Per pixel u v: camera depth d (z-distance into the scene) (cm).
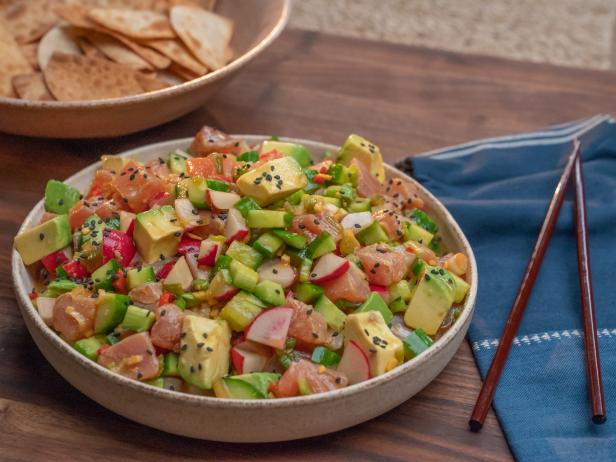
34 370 60
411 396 58
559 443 57
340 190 64
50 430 56
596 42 141
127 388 53
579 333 64
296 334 57
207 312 58
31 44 82
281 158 62
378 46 92
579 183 74
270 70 88
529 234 72
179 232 60
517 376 61
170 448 56
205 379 54
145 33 81
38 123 72
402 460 56
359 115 84
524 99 87
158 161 68
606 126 80
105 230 60
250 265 59
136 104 72
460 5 149
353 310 59
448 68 90
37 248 61
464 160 79
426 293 59
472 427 58
